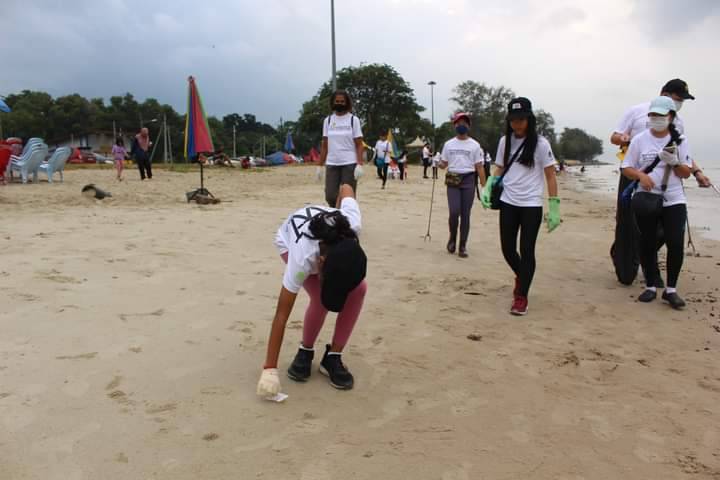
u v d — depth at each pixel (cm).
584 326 475
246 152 11300
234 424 300
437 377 369
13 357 363
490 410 327
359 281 302
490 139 8581
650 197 520
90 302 473
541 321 486
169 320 443
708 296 561
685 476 268
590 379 371
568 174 5559
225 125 13700
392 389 350
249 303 494
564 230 1007
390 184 2241
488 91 8644
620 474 269
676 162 504
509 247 516
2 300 464
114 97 10050
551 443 294
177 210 1059
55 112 9162
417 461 273
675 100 536
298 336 427
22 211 973
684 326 476
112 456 266
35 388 325
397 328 455
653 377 375
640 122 587
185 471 258
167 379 346
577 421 317
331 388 349
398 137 6975
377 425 306
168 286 532
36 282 517
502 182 514
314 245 313
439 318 485
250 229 856
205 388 337
